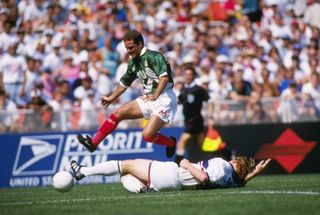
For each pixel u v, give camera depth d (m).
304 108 54.50
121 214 23.94
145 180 32.31
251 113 54.12
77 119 51.62
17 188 46.97
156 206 26.08
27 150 50.59
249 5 79.12
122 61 67.00
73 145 51.03
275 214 23.05
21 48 66.19
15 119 50.88
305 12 80.75
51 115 51.38
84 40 68.00
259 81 65.19
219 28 76.31
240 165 33.28
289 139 54.12
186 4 80.25
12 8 73.12
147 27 74.12
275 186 35.84
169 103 35.50
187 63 50.19
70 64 64.06
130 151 51.56
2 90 58.78
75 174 32.88
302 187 34.56
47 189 41.91
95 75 63.91
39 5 74.62
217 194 30.02
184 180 32.16
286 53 72.25
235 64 66.88
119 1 78.62
